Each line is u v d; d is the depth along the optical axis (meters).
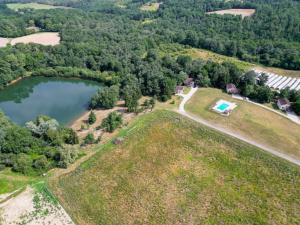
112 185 103.00
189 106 145.75
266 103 148.75
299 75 182.50
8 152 114.00
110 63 191.88
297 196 97.12
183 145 119.94
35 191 100.50
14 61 186.88
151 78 160.25
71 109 154.75
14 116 151.62
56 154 113.44
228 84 160.25
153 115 139.12
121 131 128.75
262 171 106.62
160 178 105.19
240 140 121.25
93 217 92.19
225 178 104.44
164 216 91.94
